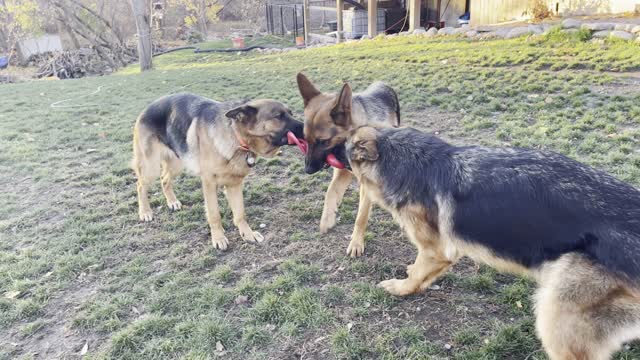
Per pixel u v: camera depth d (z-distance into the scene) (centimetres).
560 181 102
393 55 515
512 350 120
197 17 1706
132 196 226
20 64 1389
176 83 507
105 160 275
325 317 134
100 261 170
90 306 144
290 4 1184
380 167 131
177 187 233
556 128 254
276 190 222
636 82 311
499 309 135
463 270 154
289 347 125
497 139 252
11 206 217
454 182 115
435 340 125
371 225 187
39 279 160
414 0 667
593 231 95
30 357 126
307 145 154
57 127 353
